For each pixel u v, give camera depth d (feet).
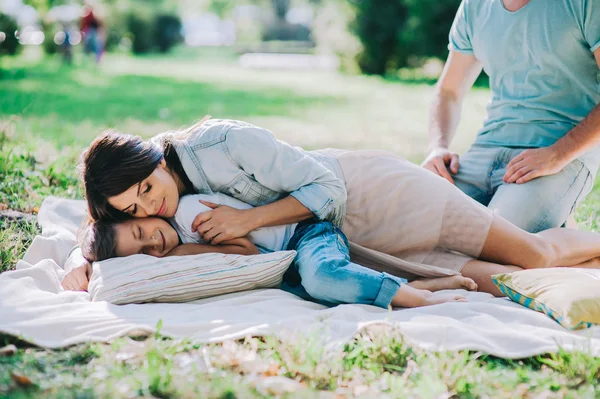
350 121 31.91
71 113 29.84
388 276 9.31
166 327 8.05
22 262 10.47
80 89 42.55
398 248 11.05
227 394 6.48
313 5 128.98
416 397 6.66
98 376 6.89
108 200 9.74
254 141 10.27
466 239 10.82
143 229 10.00
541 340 7.85
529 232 11.74
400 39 57.26
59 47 76.74
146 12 101.96
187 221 10.18
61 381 6.81
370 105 38.99
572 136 11.64
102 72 59.72
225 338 7.86
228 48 126.21
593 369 7.16
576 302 8.58
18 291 9.38
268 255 9.78
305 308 9.23
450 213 10.82
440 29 53.52
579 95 12.13
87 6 73.46
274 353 7.48
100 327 8.12
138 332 7.98
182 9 143.54
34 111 29.17
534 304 9.16
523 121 12.46
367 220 11.03
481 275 10.59
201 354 7.54
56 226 12.21
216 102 38.14
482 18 12.89
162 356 7.31
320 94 44.88
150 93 42.34
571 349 7.60
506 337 7.96
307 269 9.61
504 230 10.73
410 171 11.10
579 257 11.16
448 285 10.22
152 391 6.54
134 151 9.72
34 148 17.13
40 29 78.79
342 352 7.57
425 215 10.85
